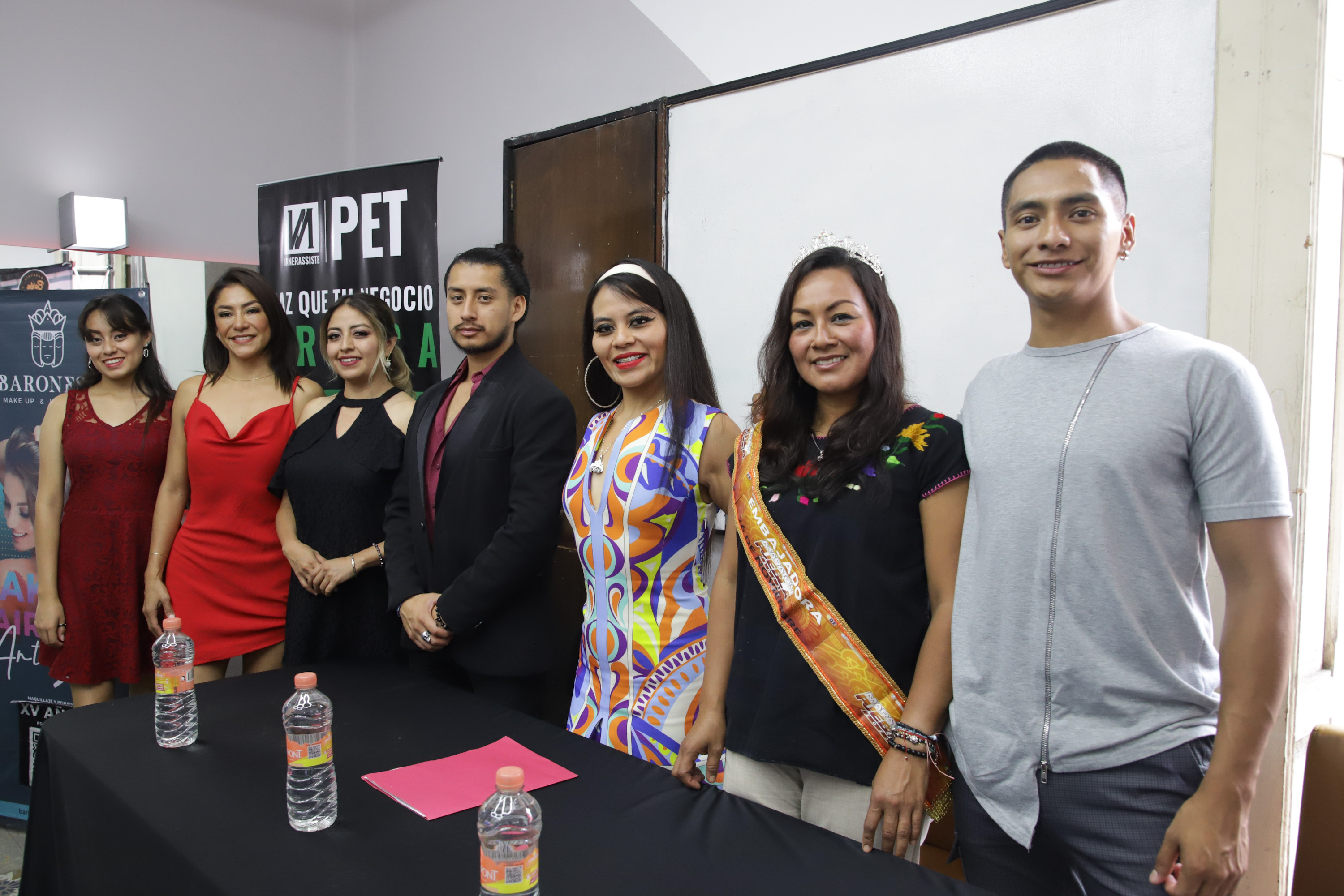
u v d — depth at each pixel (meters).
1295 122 1.48
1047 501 1.09
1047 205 1.09
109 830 1.19
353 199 2.94
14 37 3.29
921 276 1.97
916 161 1.97
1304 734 1.87
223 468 2.23
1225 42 1.55
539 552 1.78
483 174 3.57
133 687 2.61
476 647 1.82
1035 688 1.09
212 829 1.08
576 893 0.94
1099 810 1.05
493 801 0.95
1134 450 1.04
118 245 3.38
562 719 2.79
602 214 2.71
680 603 1.59
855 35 2.31
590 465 1.67
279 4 4.00
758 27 2.55
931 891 0.95
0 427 2.67
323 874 0.97
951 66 1.90
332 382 3.02
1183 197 1.61
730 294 2.35
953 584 1.21
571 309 2.83
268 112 3.98
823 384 1.29
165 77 3.67
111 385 2.44
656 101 2.51
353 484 2.14
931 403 1.97
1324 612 1.96
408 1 3.90
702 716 1.36
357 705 1.55
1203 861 0.96
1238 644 0.99
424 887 0.94
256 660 2.32
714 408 1.66
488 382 1.93
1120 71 1.67
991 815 1.14
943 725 1.20
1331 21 1.67
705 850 1.04
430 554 1.92
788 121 2.20
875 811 1.13
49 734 1.43
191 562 2.25
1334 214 1.83
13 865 2.43
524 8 3.35
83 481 2.38
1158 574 1.04
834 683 1.23
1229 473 1.00
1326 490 1.91
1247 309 1.55
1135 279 1.68
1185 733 1.03
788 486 1.32
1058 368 1.14
